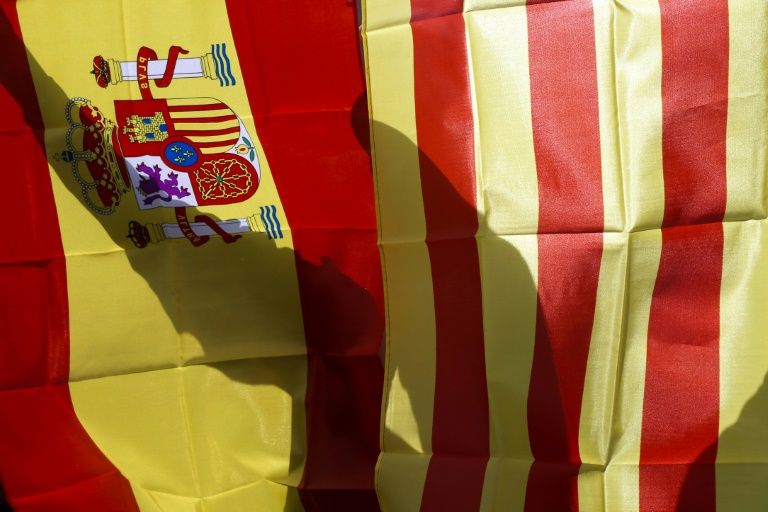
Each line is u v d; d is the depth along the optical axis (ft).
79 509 6.60
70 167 6.18
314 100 6.12
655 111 5.43
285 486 6.60
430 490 5.90
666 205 5.48
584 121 5.55
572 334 5.72
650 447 5.65
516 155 5.70
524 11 5.58
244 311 6.46
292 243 6.40
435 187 5.85
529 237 5.73
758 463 5.48
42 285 6.30
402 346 6.00
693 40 5.32
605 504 5.68
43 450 6.47
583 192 5.61
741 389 5.50
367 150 6.21
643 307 5.62
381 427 5.99
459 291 5.89
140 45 6.03
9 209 6.17
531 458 5.83
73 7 5.97
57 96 6.08
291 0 5.96
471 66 5.70
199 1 5.99
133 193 6.23
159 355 6.43
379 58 5.82
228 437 6.53
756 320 5.45
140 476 6.56
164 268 6.37
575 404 5.74
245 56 6.05
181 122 6.14
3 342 6.29
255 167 6.24
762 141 5.31
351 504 6.57
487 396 5.88
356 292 6.49
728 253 5.45
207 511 6.56
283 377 6.54
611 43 5.46
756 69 5.26
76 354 6.37
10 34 5.99
